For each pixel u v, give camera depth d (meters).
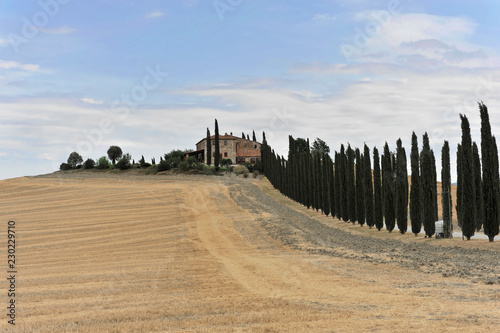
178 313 17.95
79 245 46.84
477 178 39.25
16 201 84.69
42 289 24.92
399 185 47.84
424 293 20.25
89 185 104.62
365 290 21.58
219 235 51.19
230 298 20.88
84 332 15.46
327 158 66.94
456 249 34.53
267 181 110.00
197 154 147.12
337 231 51.50
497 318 15.16
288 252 38.94
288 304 18.94
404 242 41.06
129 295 22.50
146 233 53.81
